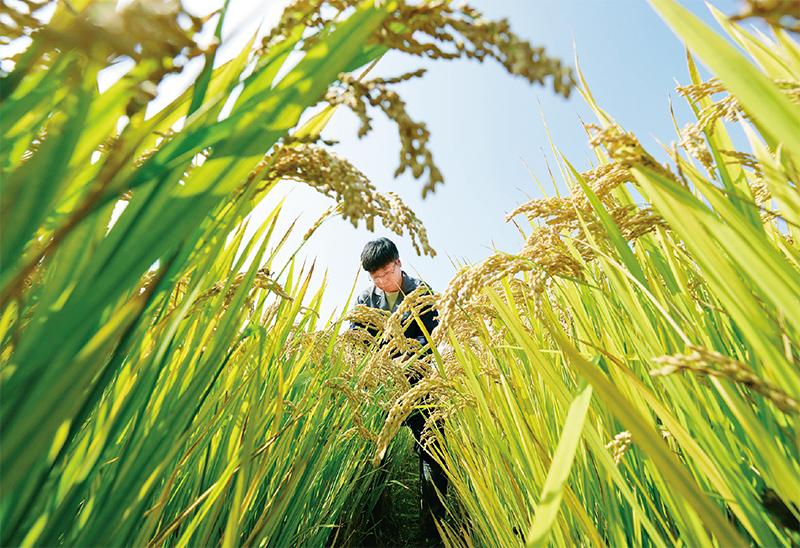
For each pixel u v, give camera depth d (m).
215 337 0.88
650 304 1.15
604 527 1.25
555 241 1.08
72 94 0.46
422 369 2.34
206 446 1.25
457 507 3.26
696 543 0.79
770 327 0.66
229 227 0.71
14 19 0.30
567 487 0.96
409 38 0.45
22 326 0.77
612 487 1.06
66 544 0.66
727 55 0.50
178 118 0.71
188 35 0.32
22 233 0.46
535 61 0.34
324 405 2.05
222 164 0.50
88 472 0.67
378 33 0.47
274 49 0.61
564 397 0.93
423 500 3.31
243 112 0.52
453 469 2.42
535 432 1.37
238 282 1.16
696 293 1.28
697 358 0.54
